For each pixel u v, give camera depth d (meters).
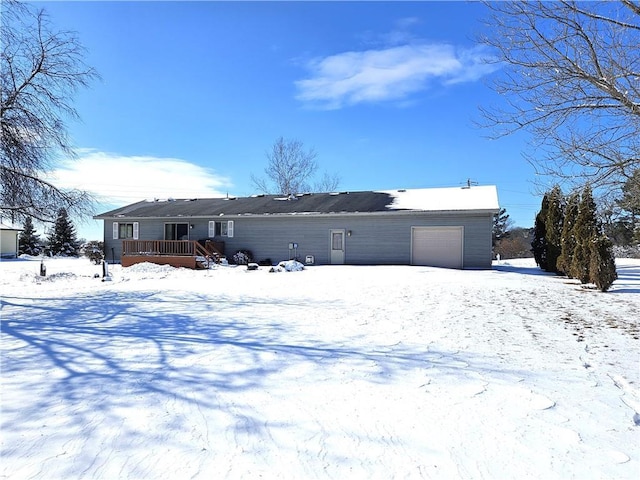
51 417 2.97
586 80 7.07
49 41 10.62
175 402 3.24
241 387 3.57
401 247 19.50
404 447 2.54
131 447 2.54
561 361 4.32
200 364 4.23
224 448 2.53
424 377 3.82
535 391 3.47
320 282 12.77
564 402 3.23
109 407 3.15
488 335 5.51
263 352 4.67
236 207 23.73
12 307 8.29
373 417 2.97
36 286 12.80
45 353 4.68
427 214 18.84
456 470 2.28
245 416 2.99
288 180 39.66
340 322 6.43
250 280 13.78
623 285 11.43
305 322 6.44
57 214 11.43
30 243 41.28
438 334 5.57
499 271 16.73
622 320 6.51
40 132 10.53
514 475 2.23
